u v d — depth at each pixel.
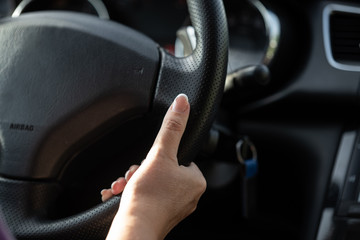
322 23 1.13
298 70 1.15
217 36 0.67
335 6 1.13
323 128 1.21
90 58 0.67
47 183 0.68
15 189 0.66
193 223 1.36
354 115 1.17
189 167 0.61
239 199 1.30
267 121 1.23
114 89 0.67
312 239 1.20
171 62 0.67
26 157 0.66
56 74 0.67
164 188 0.55
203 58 0.66
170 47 1.51
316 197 1.21
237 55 1.17
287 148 1.25
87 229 0.63
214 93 0.66
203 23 0.67
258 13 1.14
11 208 0.65
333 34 1.14
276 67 1.14
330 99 1.15
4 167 0.67
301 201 1.25
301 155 1.24
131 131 0.70
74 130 0.67
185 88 0.66
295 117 1.21
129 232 0.50
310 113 1.20
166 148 0.56
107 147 0.71
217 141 0.85
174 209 0.56
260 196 1.32
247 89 0.94
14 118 0.67
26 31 0.69
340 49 1.14
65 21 0.69
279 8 1.13
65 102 0.67
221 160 0.89
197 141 0.66
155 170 0.55
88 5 1.36
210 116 0.66
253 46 1.16
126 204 0.53
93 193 0.73
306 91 1.16
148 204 0.53
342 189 1.16
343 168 1.17
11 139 0.67
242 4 1.15
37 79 0.67
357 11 1.13
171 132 0.56
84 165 0.72
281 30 1.12
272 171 1.29
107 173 0.72
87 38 0.68
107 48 0.67
